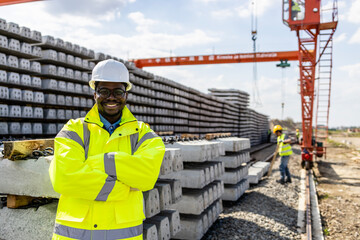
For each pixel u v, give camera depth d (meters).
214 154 5.18
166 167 3.57
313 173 11.77
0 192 2.80
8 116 6.17
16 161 2.71
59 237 1.63
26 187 2.67
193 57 18.56
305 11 11.80
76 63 7.82
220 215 5.74
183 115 15.29
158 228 3.32
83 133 1.76
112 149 1.73
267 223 5.30
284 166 8.87
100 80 1.74
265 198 7.02
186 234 4.36
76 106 8.02
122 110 1.86
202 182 4.54
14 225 2.83
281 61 17.73
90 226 1.60
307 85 13.51
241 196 7.28
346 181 10.55
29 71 6.63
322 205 7.17
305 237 4.76
